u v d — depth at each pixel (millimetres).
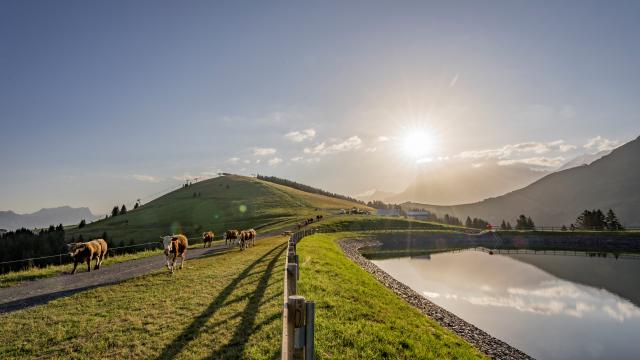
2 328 10812
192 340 9352
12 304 14211
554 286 41062
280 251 30406
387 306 15453
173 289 15555
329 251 34969
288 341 4988
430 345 11227
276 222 92188
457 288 37375
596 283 43469
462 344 13023
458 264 57531
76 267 24234
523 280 44656
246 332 9758
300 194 175000
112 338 9703
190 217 117500
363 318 12234
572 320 27250
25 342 9609
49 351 8984
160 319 11203
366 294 16703
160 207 139250
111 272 22031
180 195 162375
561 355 19844
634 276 48406
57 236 79688
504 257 69375
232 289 15000
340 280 18625
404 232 99750
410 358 9594
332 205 157375
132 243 81000
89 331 10320
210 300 13289
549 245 97125
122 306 12969
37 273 21672
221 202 134750
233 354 8375
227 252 32438
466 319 25766
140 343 9289
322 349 9062
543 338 22625
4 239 72312
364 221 103375
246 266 21781
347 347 9375
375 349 9570
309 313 5020
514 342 21391
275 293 13859
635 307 31578
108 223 124500
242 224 99250
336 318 11609
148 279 18359
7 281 19609
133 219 123625
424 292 34594
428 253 73250
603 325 26047
